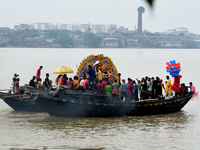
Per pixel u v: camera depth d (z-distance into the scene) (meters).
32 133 56.81
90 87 76.31
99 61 80.56
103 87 72.94
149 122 65.81
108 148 48.97
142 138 54.09
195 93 81.00
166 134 56.59
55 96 69.12
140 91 77.81
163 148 49.16
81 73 79.56
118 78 81.44
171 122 65.81
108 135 55.69
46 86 71.75
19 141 52.06
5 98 79.38
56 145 50.12
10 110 80.50
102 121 66.56
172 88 78.12
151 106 71.94
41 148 48.69
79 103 68.25
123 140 52.88
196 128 60.84
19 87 81.31
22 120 67.31
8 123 64.50
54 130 58.88
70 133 56.84
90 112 69.50
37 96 66.81
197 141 52.66
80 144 50.66
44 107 68.25
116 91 72.00
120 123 64.69
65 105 68.44
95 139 53.34
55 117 70.00
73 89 74.00
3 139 53.19
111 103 69.81
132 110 71.25
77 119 68.25
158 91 74.56
